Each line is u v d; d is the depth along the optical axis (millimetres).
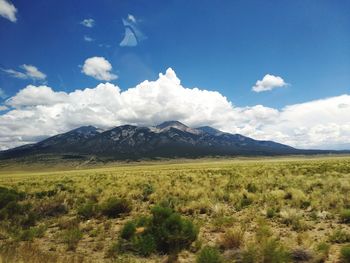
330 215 17609
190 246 13172
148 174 60594
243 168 67625
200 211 21062
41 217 21562
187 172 61062
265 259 10406
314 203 20281
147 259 12211
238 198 24156
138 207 23562
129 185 38219
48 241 15664
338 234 13477
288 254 10750
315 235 14375
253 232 15062
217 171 59312
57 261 11125
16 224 19359
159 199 26047
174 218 13445
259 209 20344
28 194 34031
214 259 10391
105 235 15891
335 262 10719
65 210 23609
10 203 22734
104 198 27359
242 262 10516
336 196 21516
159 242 13109
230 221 16938
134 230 14391
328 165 61531
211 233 15492
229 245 12531
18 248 12719
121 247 13398
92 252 13438
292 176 38938
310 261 10656
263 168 62500
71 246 14031
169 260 11547
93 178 55625
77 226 18094
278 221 17203
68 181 51000
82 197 28672
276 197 23359
